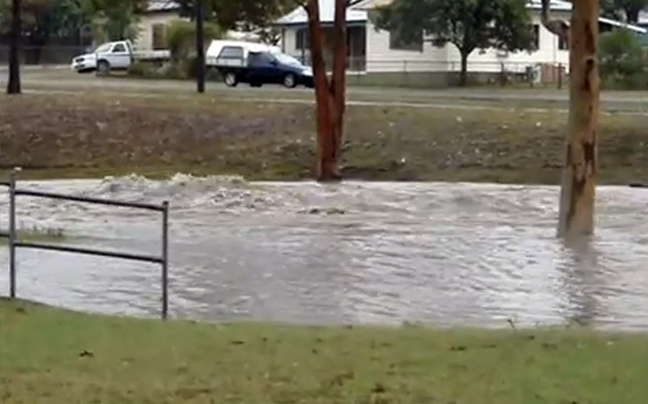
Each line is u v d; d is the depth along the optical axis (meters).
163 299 18.41
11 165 55.44
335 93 48.62
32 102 60.97
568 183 32.28
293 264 26.38
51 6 116.06
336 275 24.91
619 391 12.82
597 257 28.19
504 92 77.81
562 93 76.75
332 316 19.98
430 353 14.69
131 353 14.58
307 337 15.84
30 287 22.45
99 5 53.06
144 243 29.34
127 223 33.81
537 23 88.31
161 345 15.09
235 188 40.91
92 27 115.56
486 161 51.72
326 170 48.66
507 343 15.41
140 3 53.38
